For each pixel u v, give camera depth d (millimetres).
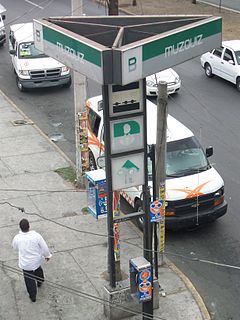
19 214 15141
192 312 11562
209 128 21156
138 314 11227
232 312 11719
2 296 12000
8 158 18688
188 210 14125
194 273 12992
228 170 17766
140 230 14469
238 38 33500
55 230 14414
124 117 9742
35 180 17141
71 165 18172
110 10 18578
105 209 12453
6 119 22156
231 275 12914
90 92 25062
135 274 10461
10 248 13625
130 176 10164
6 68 28938
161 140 11414
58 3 42688
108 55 8203
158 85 11125
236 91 25406
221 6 42094
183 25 9539
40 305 11719
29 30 26891
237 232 14562
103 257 13281
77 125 16109
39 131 21031
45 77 25094
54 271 12773
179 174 14688
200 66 29188
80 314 11469
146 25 9602
